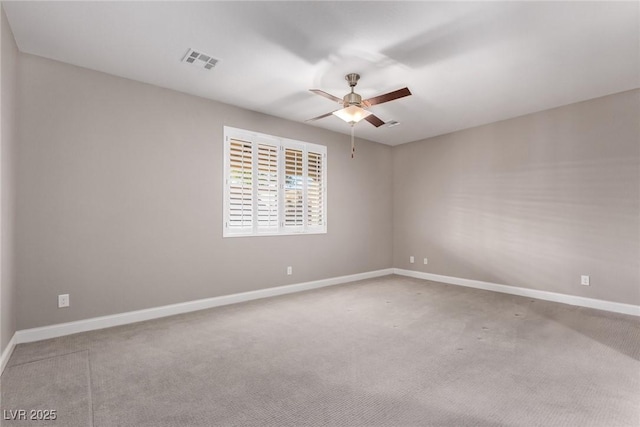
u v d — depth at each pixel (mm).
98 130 3316
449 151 5586
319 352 2705
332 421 1790
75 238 3180
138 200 3549
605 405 1923
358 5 2316
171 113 3795
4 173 2418
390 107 4352
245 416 1836
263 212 4598
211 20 2490
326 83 3635
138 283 3535
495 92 3855
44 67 3045
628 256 3760
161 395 2051
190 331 3207
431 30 2617
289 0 2258
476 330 3213
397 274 6379
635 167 3723
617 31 2611
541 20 2479
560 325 3352
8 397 2021
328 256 5398
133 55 3027
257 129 4555
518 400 1981
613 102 3875
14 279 2807
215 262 4113
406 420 1794
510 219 4789
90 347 2809
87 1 2264
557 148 4324
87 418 1814
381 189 6305
